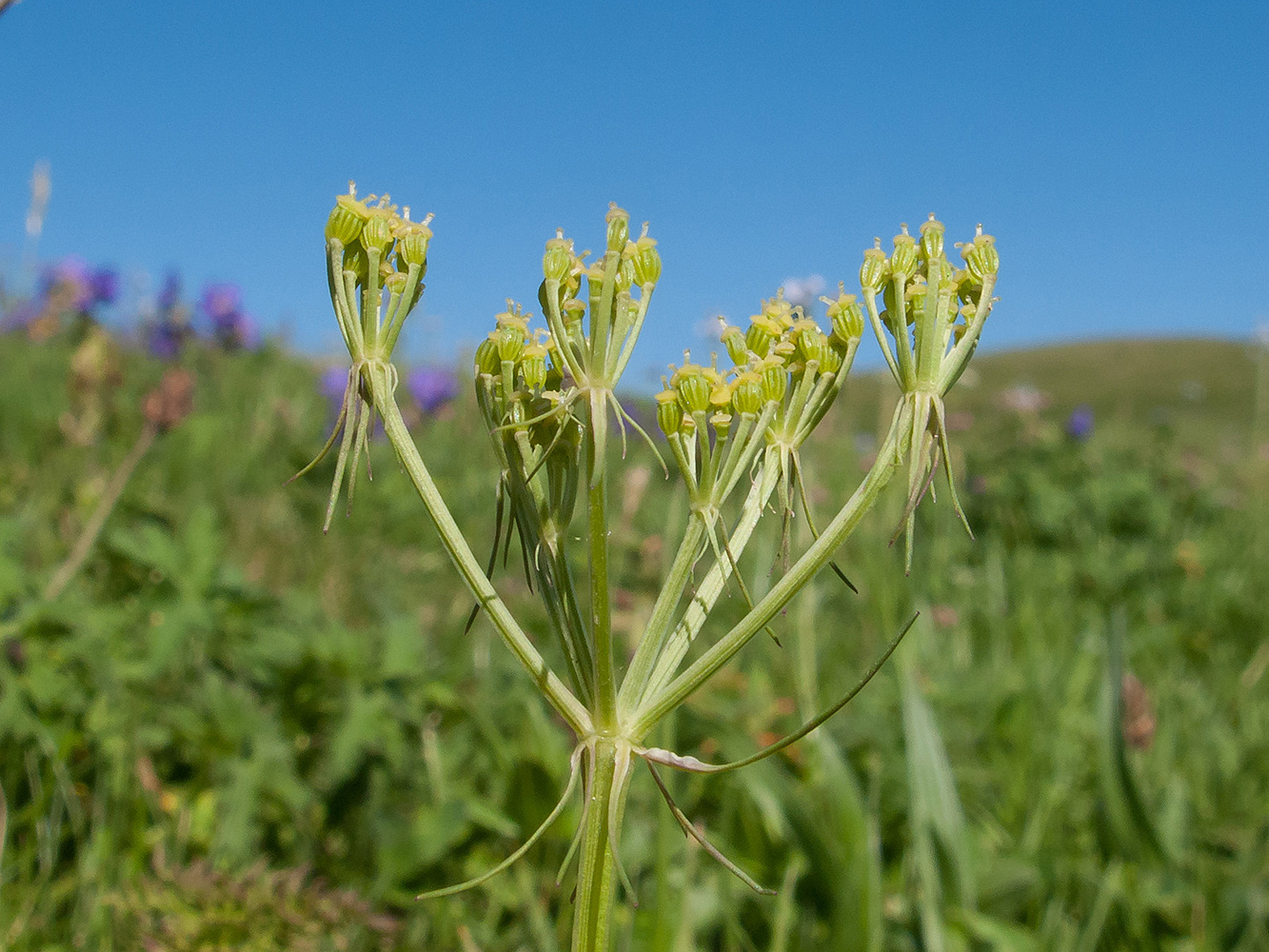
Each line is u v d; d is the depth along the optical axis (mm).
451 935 2080
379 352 1152
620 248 1103
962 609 4594
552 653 3264
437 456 7156
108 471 4844
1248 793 3023
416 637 2676
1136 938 2229
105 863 2018
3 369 7219
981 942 2092
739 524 1246
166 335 8953
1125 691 2850
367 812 2348
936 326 1169
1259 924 2166
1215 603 5488
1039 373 38500
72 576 2996
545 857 2301
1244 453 10758
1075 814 2797
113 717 2305
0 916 1878
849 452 7016
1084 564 5992
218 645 2727
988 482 7125
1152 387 34094
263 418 7098
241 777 2256
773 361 1169
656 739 2232
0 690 2184
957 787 2750
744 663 3598
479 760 2613
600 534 1104
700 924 2096
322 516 5371
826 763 2225
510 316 1185
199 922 1732
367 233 1146
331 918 1772
